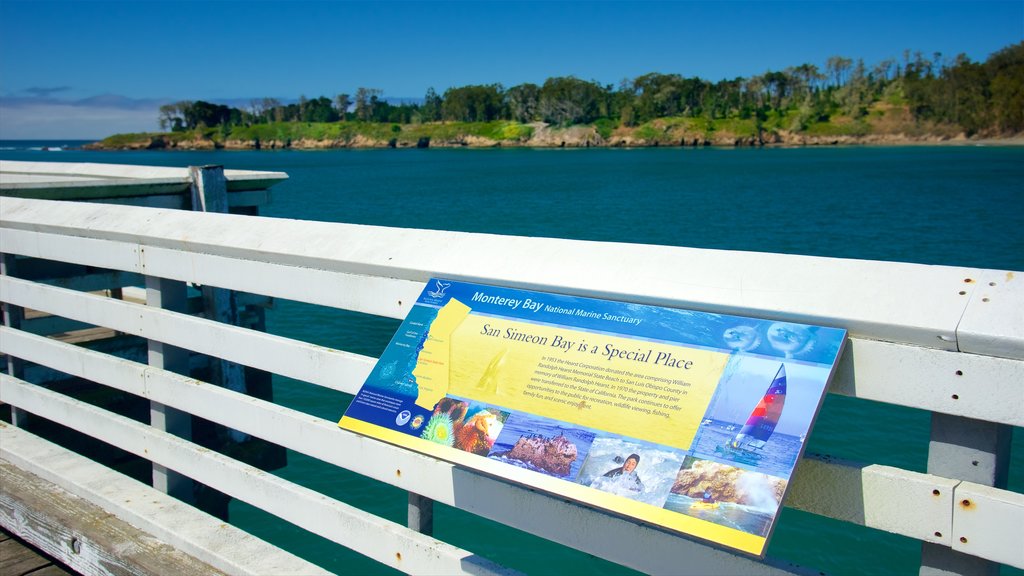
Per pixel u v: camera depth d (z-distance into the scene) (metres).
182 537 2.55
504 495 1.93
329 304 2.41
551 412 1.67
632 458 1.52
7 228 3.55
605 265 1.89
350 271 2.35
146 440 2.92
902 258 28.39
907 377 1.48
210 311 5.61
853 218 40.88
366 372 2.22
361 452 2.23
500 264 2.04
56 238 3.31
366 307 2.32
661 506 1.44
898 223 38.41
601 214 44.62
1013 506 1.35
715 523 1.38
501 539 6.48
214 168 6.21
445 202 52.84
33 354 3.49
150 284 2.96
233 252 2.61
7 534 3.25
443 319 1.98
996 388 1.39
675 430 1.52
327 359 2.34
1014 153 147.88
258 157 173.38
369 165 122.25
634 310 1.75
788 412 1.43
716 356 1.58
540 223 40.00
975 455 1.45
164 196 6.09
